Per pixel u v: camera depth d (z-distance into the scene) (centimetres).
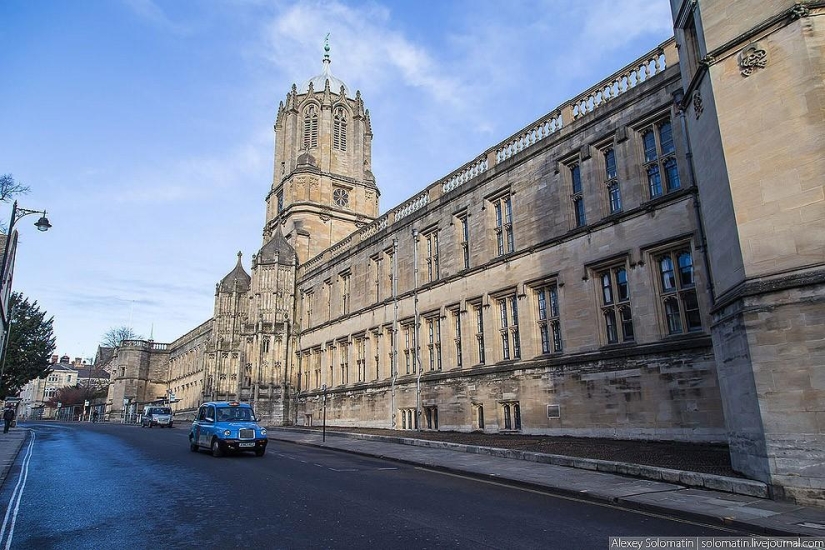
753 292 1110
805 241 1065
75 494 1234
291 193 5459
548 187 2422
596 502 1081
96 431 4188
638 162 2045
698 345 1728
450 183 3169
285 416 4578
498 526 880
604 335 2091
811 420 1003
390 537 813
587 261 2167
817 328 1020
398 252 3497
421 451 2056
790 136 1113
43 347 5956
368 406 3556
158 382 9544
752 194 1159
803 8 1119
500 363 2539
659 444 1750
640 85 2050
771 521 870
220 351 6156
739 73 1218
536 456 1638
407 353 3300
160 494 1212
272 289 4822
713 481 1135
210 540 811
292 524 902
